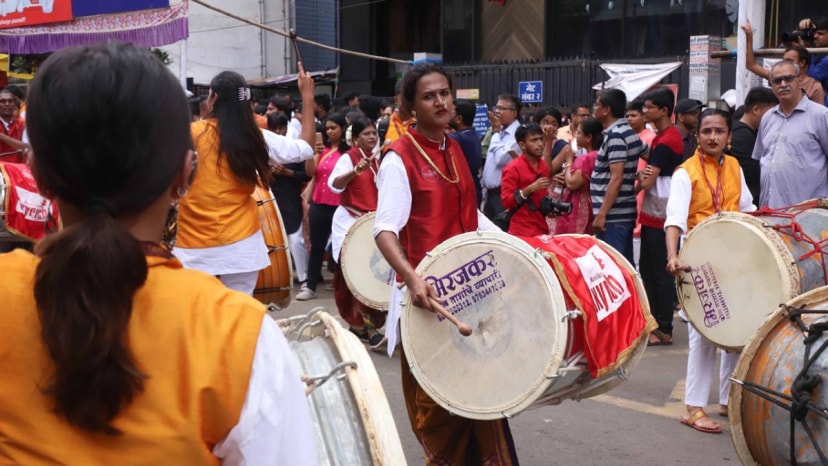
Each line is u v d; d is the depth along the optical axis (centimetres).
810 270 434
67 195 134
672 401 550
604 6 1811
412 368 340
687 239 474
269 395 135
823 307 326
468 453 367
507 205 691
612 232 702
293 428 138
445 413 355
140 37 1155
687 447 470
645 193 683
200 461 132
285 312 826
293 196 926
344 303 700
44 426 130
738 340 450
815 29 775
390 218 346
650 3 1744
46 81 132
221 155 434
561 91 1772
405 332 340
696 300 469
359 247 655
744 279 446
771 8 1454
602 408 537
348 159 691
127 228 138
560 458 456
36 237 682
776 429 316
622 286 356
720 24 1653
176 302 135
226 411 132
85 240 127
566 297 323
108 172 131
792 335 320
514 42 1947
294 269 1060
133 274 129
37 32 1207
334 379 212
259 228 461
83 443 130
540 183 675
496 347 326
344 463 197
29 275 134
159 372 131
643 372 614
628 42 1783
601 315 331
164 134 136
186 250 436
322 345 229
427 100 350
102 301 126
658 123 696
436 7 2167
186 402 131
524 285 321
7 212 667
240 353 133
